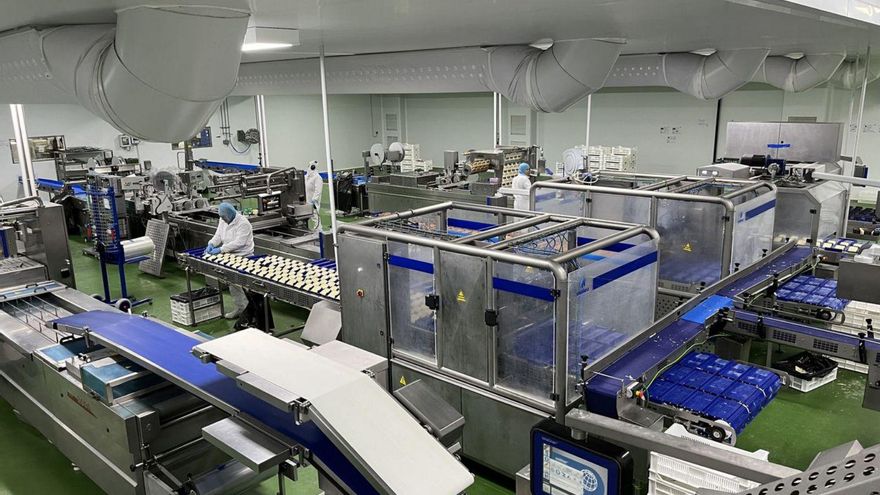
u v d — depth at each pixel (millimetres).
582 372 2904
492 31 4234
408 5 2986
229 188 9094
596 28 4145
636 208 4398
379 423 1704
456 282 3137
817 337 3252
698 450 1649
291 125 15359
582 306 2863
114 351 2805
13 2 2223
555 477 2846
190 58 2359
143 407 2820
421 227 4105
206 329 5867
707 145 11602
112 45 2477
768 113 10828
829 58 7816
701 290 3906
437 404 1974
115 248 6289
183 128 2639
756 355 4926
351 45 5234
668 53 6898
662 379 3234
